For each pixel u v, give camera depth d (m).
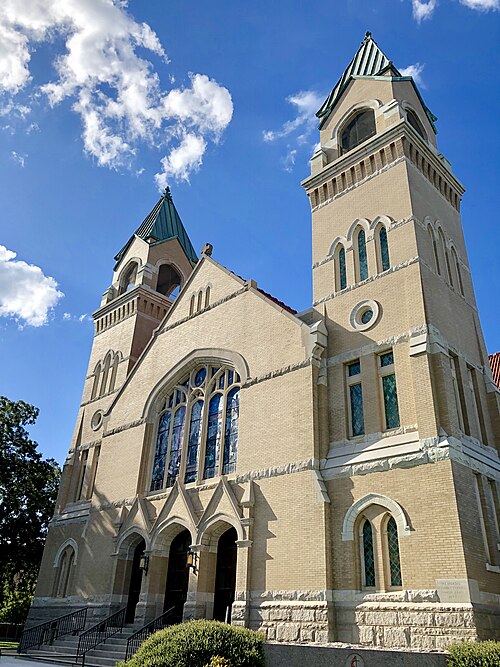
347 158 23.36
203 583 19.83
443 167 23.52
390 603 14.88
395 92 24.06
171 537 22.61
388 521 16.16
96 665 18.53
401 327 18.58
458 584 13.88
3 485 38.41
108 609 22.78
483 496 16.36
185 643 12.63
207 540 20.45
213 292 25.97
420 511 15.32
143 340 32.84
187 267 37.38
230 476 21.05
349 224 22.28
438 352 17.41
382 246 20.95
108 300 36.16
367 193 22.23
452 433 15.98
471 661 10.48
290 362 20.50
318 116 26.62
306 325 20.64
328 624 15.57
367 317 19.95
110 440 27.83
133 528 23.67
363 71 26.06
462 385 18.83
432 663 10.95
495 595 14.57
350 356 19.52
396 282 19.52
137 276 35.00
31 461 40.12
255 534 18.72
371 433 17.83
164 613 20.11
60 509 30.12
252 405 21.16
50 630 24.11
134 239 37.47
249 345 22.61
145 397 26.95
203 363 24.94
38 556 39.25
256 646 13.22
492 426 19.52
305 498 17.75
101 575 24.14
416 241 19.67
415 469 15.90
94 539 25.61
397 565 15.52
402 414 17.27
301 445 18.72
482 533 15.34
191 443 23.94
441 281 20.14
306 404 19.20
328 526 17.02
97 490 26.94
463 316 20.80
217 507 20.34
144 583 21.83
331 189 23.75
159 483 24.47
